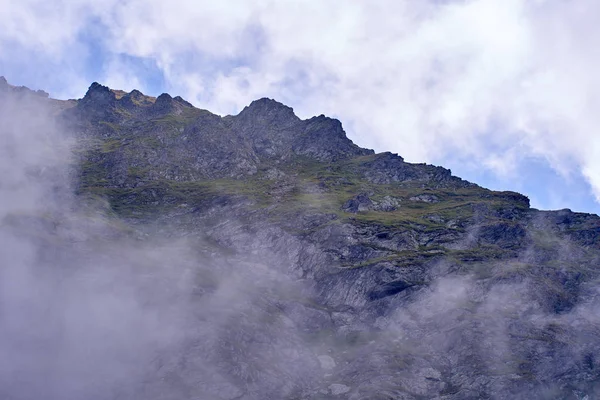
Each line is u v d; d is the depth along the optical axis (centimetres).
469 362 16638
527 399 15500
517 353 16912
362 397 15275
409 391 15788
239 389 15075
